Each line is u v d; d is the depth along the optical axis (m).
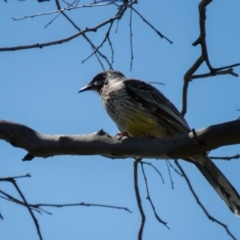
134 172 9.84
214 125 7.40
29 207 8.44
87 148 8.37
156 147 8.02
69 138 8.40
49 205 8.82
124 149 8.25
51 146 8.39
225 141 7.34
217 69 9.08
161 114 12.60
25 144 8.43
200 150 7.65
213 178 10.97
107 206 9.45
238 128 7.19
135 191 9.81
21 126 8.50
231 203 10.74
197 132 7.48
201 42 8.86
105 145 8.31
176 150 7.83
